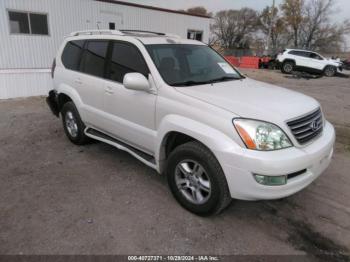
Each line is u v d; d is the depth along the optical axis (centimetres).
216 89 322
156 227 287
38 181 371
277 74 2078
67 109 486
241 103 280
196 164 290
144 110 337
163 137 314
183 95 302
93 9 1562
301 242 272
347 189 365
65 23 1481
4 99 902
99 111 413
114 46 392
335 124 673
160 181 376
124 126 372
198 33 2167
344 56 4822
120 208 316
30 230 279
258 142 252
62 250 255
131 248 259
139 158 359
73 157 446
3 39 1317
